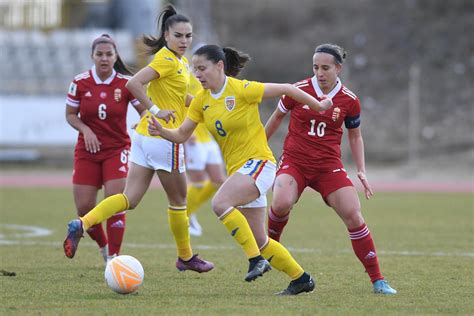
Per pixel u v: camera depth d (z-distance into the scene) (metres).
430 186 95.56
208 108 25.80
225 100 25.45
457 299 25.23
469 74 147.25
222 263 34.31
